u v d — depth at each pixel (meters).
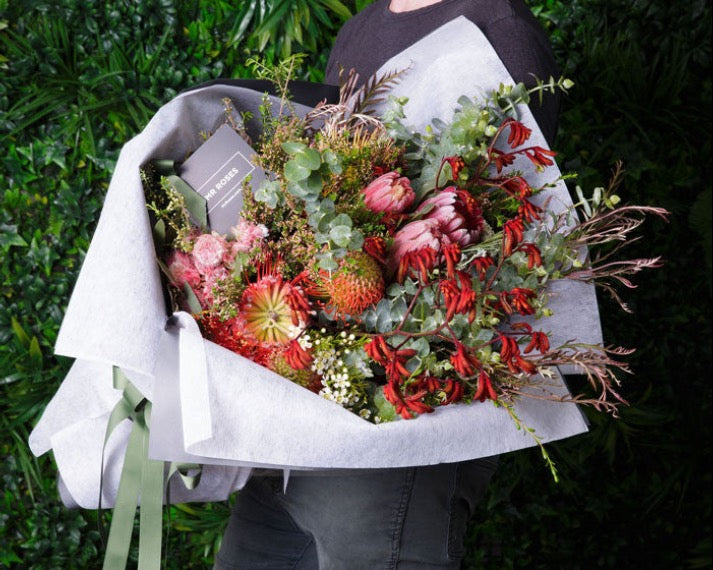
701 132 1.97
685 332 2.03
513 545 1.98
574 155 1.94
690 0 1.90
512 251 0.95
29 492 1.73
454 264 0.90
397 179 0.98
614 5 1.89
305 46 1.78
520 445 1.00
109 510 1.79
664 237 1.99
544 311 0.95
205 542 1.81
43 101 1.63
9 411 1.69
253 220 0.97
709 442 2.06
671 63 1.92
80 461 1.18
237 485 1.26
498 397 0.94
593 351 1.04
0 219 1.67
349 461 0.90
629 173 1.93
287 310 0.91
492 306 0.98
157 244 1.00
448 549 1.07
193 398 0.87
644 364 2.02
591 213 1.03
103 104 1.67
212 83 1.07
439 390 0.94
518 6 1.20
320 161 0.92
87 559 1.78
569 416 1.07
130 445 1.07
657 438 2.04
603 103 1.93
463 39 1.09
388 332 0.92
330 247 0.92
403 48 1.28
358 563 1.05
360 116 1.04
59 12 1.66
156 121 1.00
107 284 0.92
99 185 1.72
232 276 0.93
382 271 0.96
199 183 1.00
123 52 1.70
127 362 0.91
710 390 2.06
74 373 1.19
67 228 1.71
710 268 2.02
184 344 0.89
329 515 1.06
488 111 1.01
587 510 2.00
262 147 1.02
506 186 1.02
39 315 1.72
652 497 2.03
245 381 0.89
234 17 1.74
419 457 0.92
